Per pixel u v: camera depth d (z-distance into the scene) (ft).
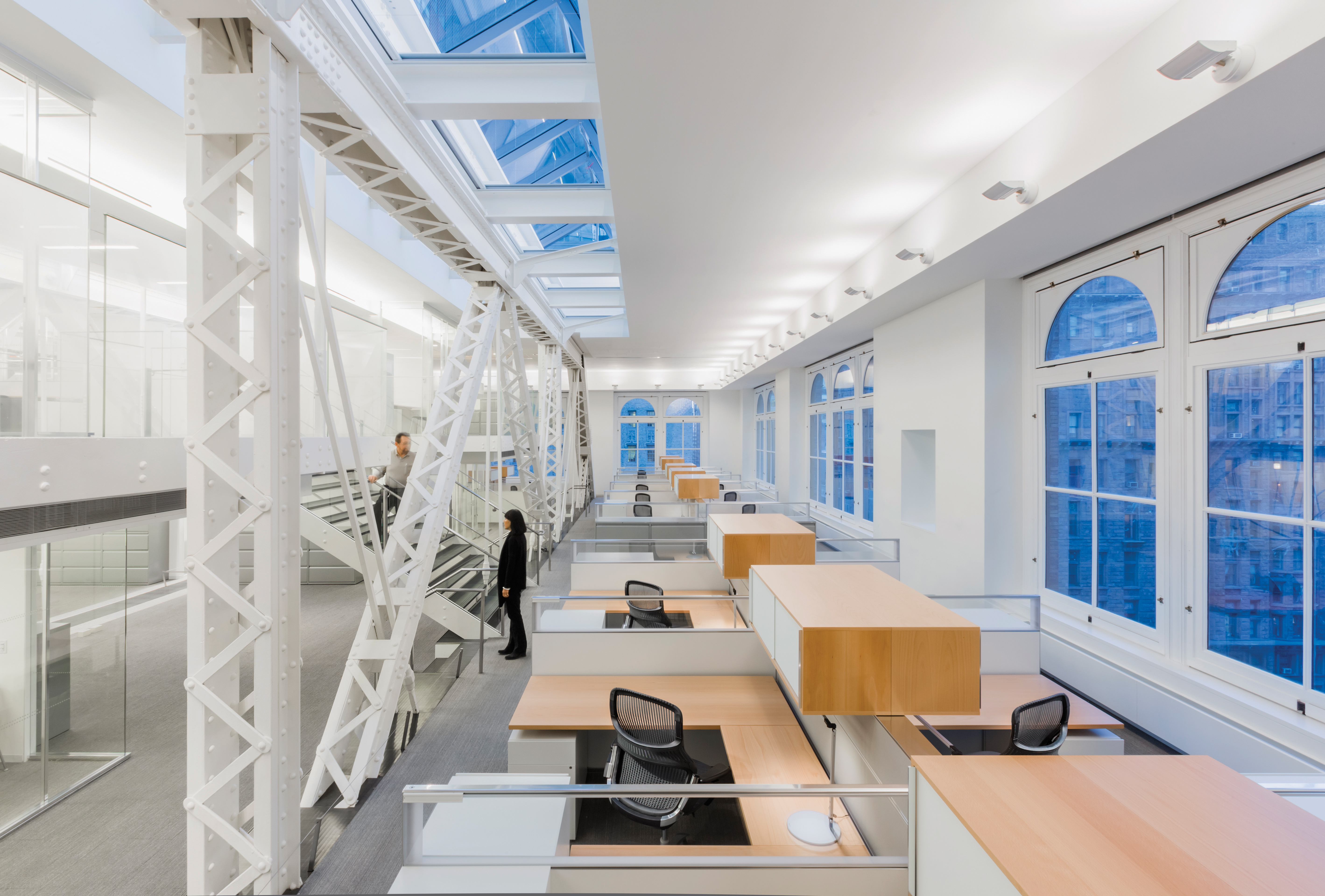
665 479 51.62
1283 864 3.71
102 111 11.78
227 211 8.42
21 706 11.41
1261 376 11.16
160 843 10.67
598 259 24.53
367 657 13.20
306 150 16.78
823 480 37.83
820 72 9.97
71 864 10.14
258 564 8.23
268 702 8.20
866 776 8.00
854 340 28.99
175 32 11.59
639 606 15.24
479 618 21.68
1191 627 12.60
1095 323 15.16
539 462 30.27
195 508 8.16
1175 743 12.37
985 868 3.90
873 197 15.47
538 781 7.26
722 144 12.40
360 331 20.90
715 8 8.41
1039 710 10.19
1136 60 9.22
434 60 11.56
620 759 11.18
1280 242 10.64
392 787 12.50
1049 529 17.03
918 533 22.06
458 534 26.99
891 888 5.89
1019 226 13.01
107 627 13.32
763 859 5.86
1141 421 13.87
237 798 8.32
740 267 21.95
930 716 10.62
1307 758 10.06
